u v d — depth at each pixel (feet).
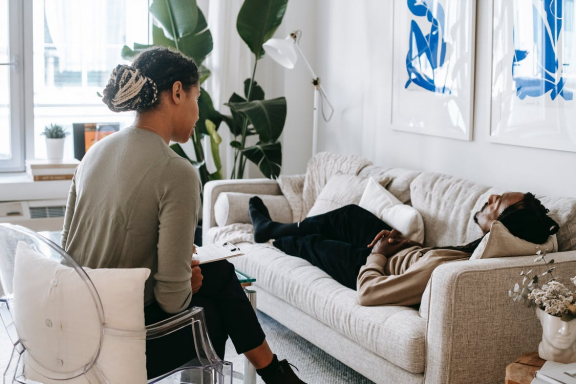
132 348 5.30
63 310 5.28
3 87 15.03
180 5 14.46
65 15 15.33
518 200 8.77
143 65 5.83
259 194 13.58
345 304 8.77
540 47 9.87
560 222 8.57
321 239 10.84
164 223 5.50
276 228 11.59
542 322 6.64
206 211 13.30
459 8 11.32
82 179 5.90
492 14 10.74
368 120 14.15
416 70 12.50
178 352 5.99
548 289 6.56
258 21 14.70
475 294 7.42
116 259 5.60
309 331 9.59
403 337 7.68
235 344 6.50
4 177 14.74
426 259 8.63
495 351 7.60
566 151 9.63
